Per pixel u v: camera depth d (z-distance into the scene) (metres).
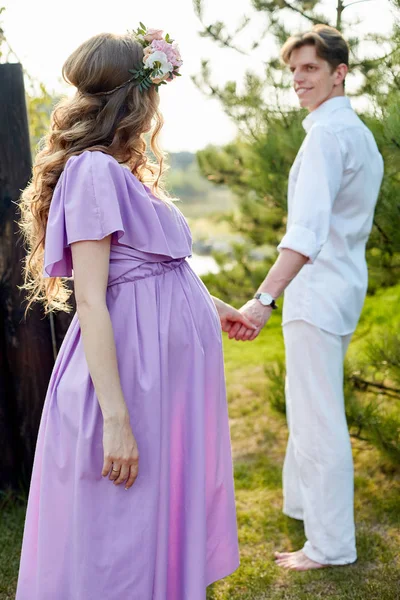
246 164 4.16
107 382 1.45
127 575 1.52
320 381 2.32
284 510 2.73
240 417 4.00
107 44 1.61
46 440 1.61
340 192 2.29
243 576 2.33
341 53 2.29
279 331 6.15
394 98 2.75
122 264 1.59
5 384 2.84
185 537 1.63
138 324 1.58
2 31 2.71
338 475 2.33
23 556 1.69
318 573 2.33
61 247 1.52
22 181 2.72
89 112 1.63
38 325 2.81
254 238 4.36
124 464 1.46
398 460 2.89
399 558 2.41
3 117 2.68
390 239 2.98
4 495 2.87
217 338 1.75
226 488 1.82
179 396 1.64
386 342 3.10
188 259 1.98
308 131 2.41
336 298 2.30
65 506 1.58
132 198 1.58
